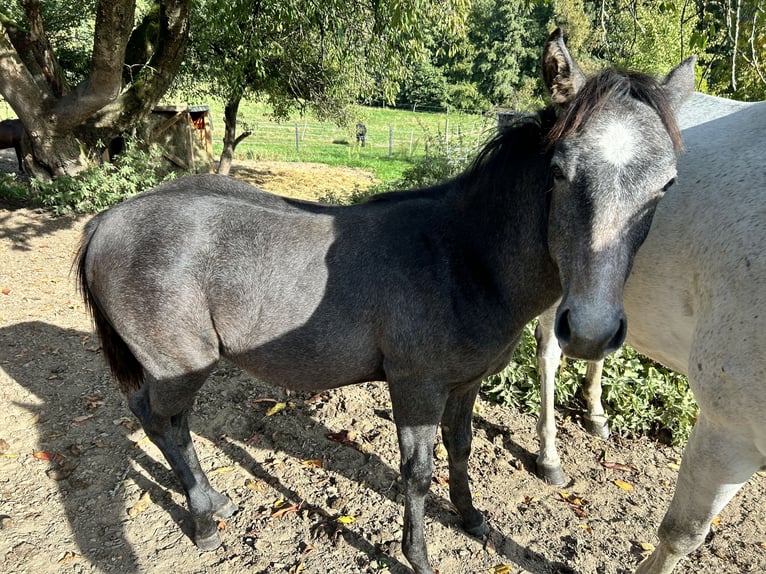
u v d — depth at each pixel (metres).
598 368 3.31
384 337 2.09
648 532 2.71
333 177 14.54
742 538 2.66
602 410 3.47
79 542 2.51
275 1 7.52
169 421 2.51
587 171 1.52
